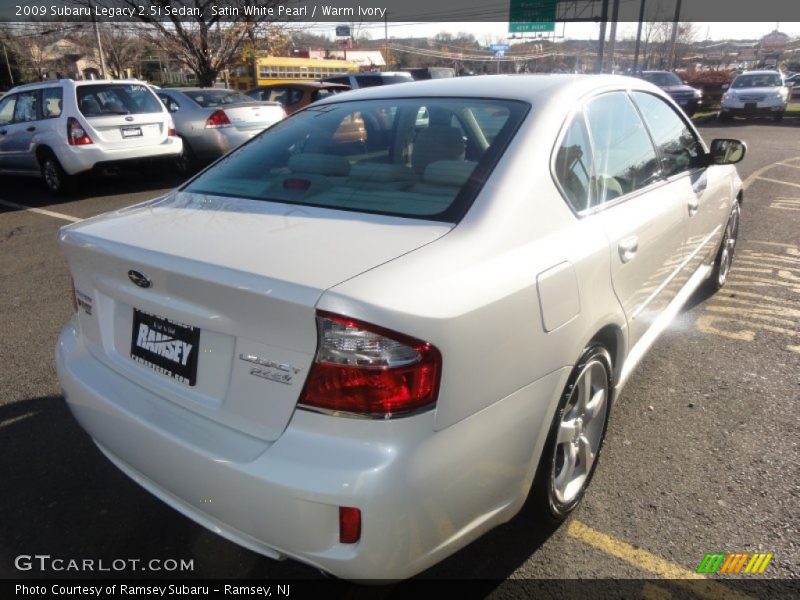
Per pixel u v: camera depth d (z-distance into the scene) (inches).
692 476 106.1
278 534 66.2
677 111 142.2
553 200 85.7
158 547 93.5
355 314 61.1
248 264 68.1
